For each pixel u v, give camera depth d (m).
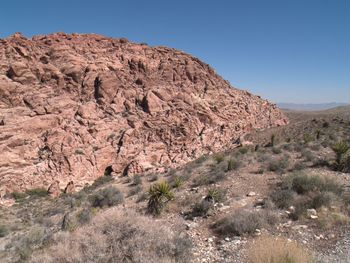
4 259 11.60
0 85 40.03
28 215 26.14
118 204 19.83
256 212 11.17
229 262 7.93
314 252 8.24
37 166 35.72
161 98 52.66
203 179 19.30
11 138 35.62
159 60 62.06
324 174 16.61
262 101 74.19
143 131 46.53
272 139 36.34
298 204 11.81
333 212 10.84
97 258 6.30
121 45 62.25
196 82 61.44
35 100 42.09
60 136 39.34
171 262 6.90
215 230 10.93
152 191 14.62
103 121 45.50
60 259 6.70
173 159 43.53
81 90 49.22
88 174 38.38
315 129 48.62
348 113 70.69
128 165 40.25
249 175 18.39
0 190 31.28
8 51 46.06
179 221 12.35
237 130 55.91
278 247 6.95
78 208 22.55
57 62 50.09
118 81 52.12
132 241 6.69
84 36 60.66
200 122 52.09
